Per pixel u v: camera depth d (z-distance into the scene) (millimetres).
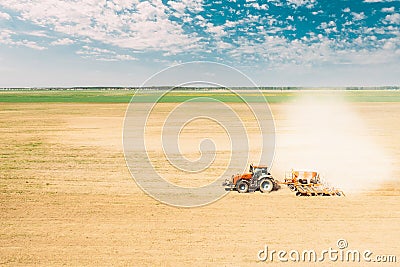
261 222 12711
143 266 9852
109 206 14367
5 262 10078
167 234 11758
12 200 15000
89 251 10664
